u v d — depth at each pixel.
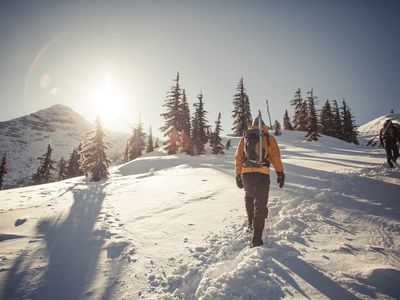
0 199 10.86
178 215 5.84
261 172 4.15
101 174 25.83
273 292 2.71
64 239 4.69
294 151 31.48
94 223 5.65
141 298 2.86
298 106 65.75
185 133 40.44
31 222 5.92
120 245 4.23
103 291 3.00
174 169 19.20
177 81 40.75
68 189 12.83
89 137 26.34
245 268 3.16
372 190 6.26
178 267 3.47
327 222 4.64
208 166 18.25
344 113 63.62
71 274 3.39
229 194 7.65
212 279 3.06
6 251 4.16
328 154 24.88
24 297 2.91
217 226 4.97
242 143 4.52
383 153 24.72
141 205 7.18
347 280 2.78
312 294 2.61
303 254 3.48
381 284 2.66
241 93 53.53
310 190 7.07
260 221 3.94
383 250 3.47
